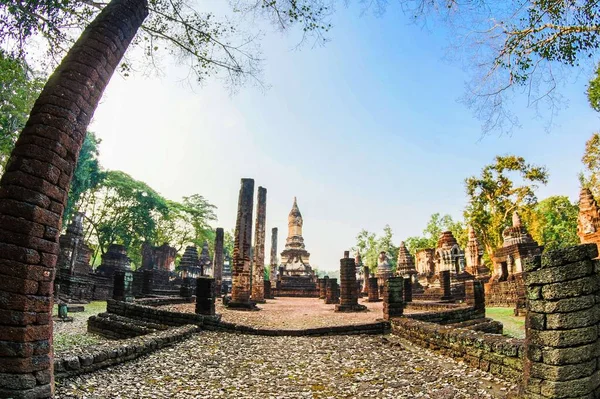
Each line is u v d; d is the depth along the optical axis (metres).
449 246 32.94
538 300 4.29
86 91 5.13
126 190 43.78
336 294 24.55
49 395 4.43
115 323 11.00
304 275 38.91
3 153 19.48
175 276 40.81
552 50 8.75
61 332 11.75
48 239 4.58
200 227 53.72
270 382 6.43
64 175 4.82
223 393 5.82
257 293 23.78
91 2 7.53
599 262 4.25
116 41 5.60
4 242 4.30
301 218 42.19
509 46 9.08
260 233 24.12
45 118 4.75
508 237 29.33
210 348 8.98
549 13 8.45
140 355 7.83
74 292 22.58
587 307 4.04
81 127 5.07
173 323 11.61
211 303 11.61
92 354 6.63
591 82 17.52
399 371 7.03
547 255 4.24
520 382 4.91
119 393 5.61
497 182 40.34
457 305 16.33
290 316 15.61
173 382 6.29
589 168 28.25
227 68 9.42
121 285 14.48
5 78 10.45
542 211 47.12
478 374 6.62
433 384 6.15
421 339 9.08
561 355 4.00
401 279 11.87
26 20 8.13
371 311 18.05
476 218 40.81
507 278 26.78
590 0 8.06
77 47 5.32
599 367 4.10
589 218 22.47
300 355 8.48
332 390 5.98
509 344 6.35
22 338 4.24
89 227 43.56
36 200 4.48
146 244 40.72
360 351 8.89
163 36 8.81
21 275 4.30
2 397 4.06
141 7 6.09
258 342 9.93
